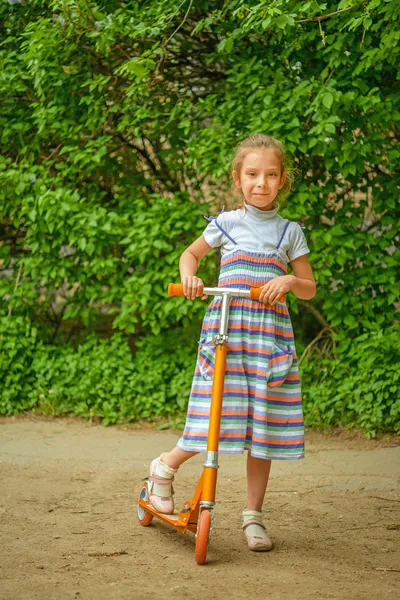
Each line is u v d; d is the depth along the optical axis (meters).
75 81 6.02
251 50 5.79
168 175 6.55
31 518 3.68
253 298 3.20
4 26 6.43
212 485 3.08
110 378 5.81
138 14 5.67
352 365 5.63
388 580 2.95
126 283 5.79
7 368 5.89
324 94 5.15
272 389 3.27
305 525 3.64
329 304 5.59
